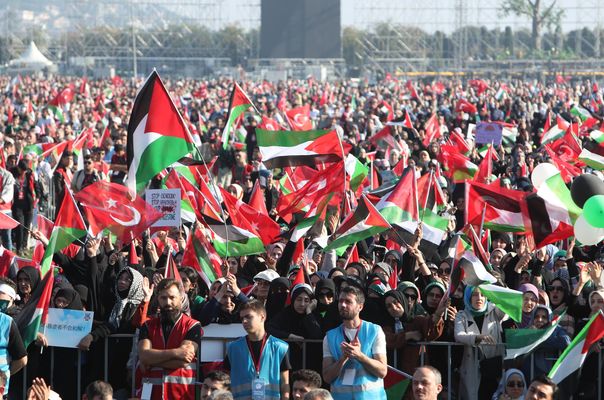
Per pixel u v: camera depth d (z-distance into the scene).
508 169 31.28
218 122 50.66
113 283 16.27
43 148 32.22
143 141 16.70
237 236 19.00
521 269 17.97
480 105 62.12
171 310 13.66
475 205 18.20
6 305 14.92
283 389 13.42
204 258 17.58
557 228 17.81
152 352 13.49
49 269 15.39
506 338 14.26
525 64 153.88
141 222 17.14
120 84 110.62
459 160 26.50
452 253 17.59
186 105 67.81
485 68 154.88
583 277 15.91
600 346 14.20
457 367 15.03
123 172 29.17
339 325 14.52
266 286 16.06
